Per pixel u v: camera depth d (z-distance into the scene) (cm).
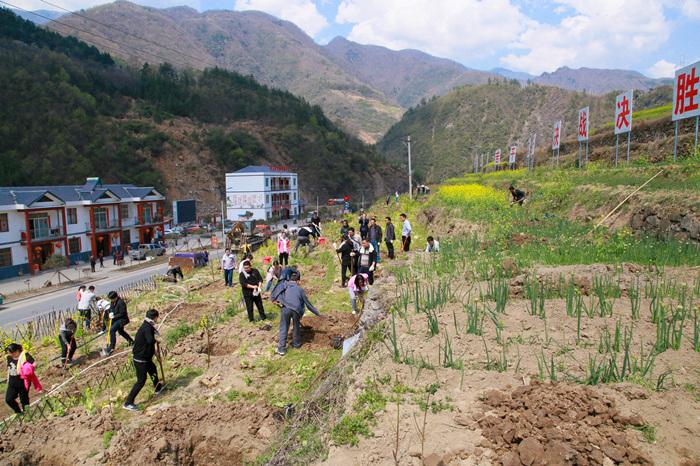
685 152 1977
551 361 483
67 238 3800
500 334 581
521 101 18388
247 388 734
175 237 5488
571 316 609
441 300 736
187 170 8844
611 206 1305
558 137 2927
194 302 1446
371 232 1445
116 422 663
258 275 1093
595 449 347
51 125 7369
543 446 355
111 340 1099
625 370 457
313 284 1424
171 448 587
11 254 3338
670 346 501
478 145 16125
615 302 645
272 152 10825
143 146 8544
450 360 513
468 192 2430
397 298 770
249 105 12600
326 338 930
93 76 9894
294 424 541
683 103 1416
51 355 1223
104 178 7425
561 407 399
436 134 17912
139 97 10700
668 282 698
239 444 589
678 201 1056
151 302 1579
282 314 868
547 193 1703
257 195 6962
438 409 434
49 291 2850
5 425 698
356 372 546
